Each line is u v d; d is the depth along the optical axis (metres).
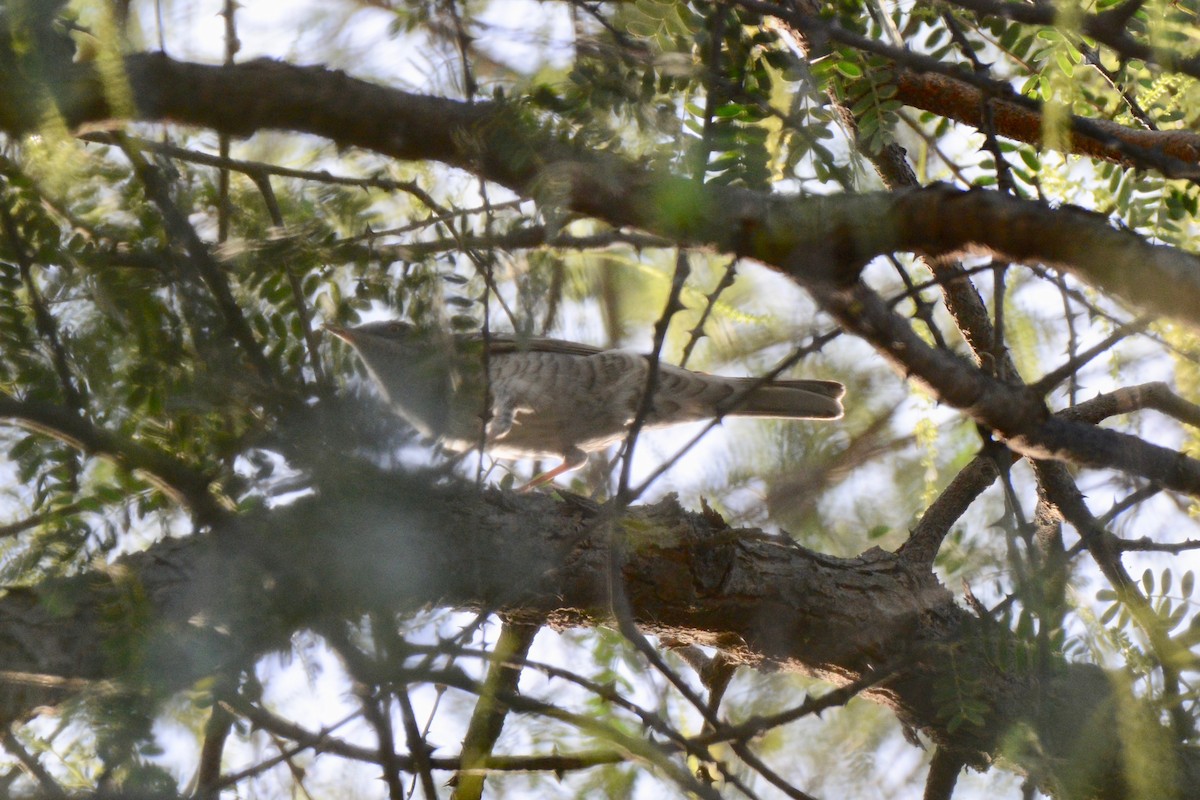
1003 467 5.82
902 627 7.47
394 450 4.91
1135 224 6.68
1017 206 5.17
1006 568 5.67
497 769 5.47
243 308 5.28
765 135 5.70
